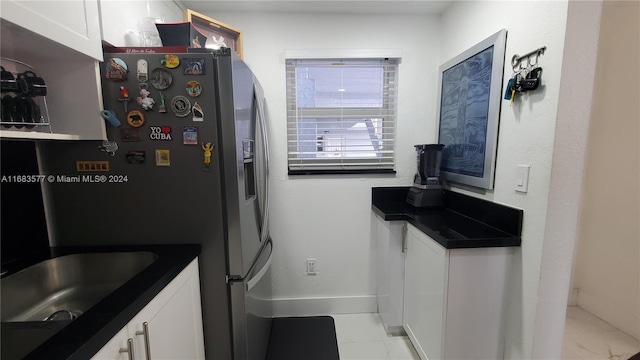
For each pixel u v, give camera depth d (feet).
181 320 3.39
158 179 3.71
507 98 4.02
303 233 6.69
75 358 1.87
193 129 3.64
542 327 3.79
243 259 3.92
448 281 4.08
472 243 3.98
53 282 3.44
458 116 5.49
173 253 3.57
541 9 3.56
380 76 6.53
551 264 3.67
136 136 3.62
